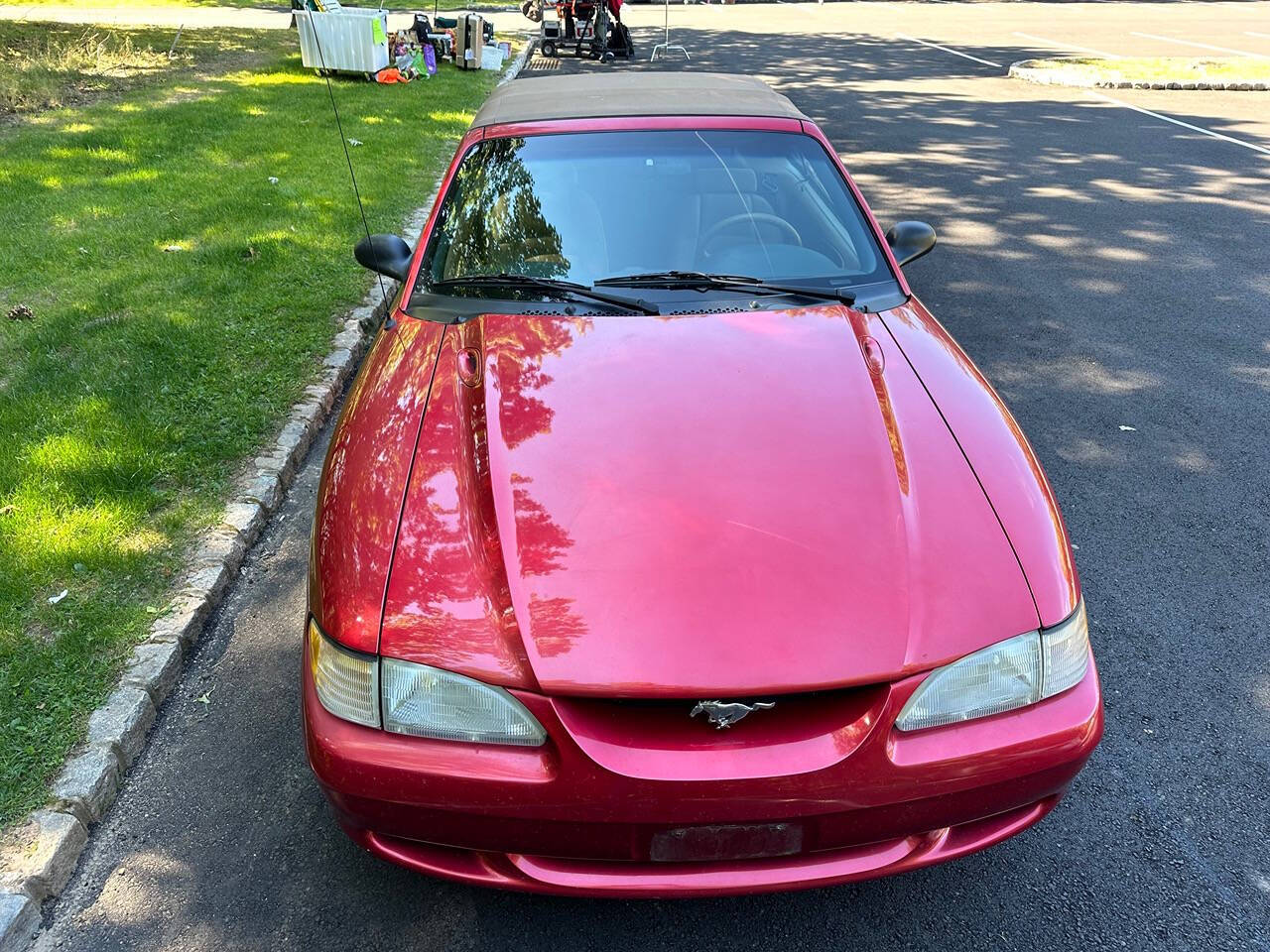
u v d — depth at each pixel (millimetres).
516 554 1925
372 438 2354
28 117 9969
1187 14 26219
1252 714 2680
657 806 1738
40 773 2391
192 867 2260
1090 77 14516
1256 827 2320
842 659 1763
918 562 1924
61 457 3676
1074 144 10539
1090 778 2475
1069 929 2080
